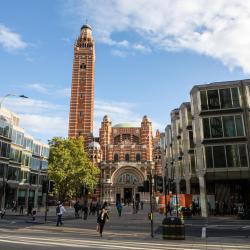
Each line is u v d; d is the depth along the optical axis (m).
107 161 111.44
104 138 118.06
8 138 61.97
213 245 16.88
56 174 68.62
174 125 56.03
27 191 73.31
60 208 30.52
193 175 46.19
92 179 85.25
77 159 72.75
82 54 130.00
